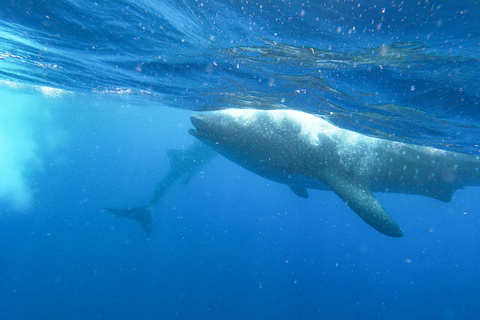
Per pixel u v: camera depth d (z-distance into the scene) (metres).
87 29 4.88
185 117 45.22
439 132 6.31
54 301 18.08
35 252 26.03
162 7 3.67
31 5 4.25
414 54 3.46
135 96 11.87
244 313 18.78
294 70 4.69
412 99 4.92
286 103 6.54
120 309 17.78
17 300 17.89
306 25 3.23
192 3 3.34
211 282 22.12
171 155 17.33
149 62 6.10
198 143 17.39
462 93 4.41
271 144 5.76
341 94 5.27
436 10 2.58
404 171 6.59
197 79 6.54
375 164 6.24
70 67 8.38
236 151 6.09
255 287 22.38
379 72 4.16
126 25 4.46
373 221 4.86
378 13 2.77
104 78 8.89
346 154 5.92
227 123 5.72
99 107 34.97
